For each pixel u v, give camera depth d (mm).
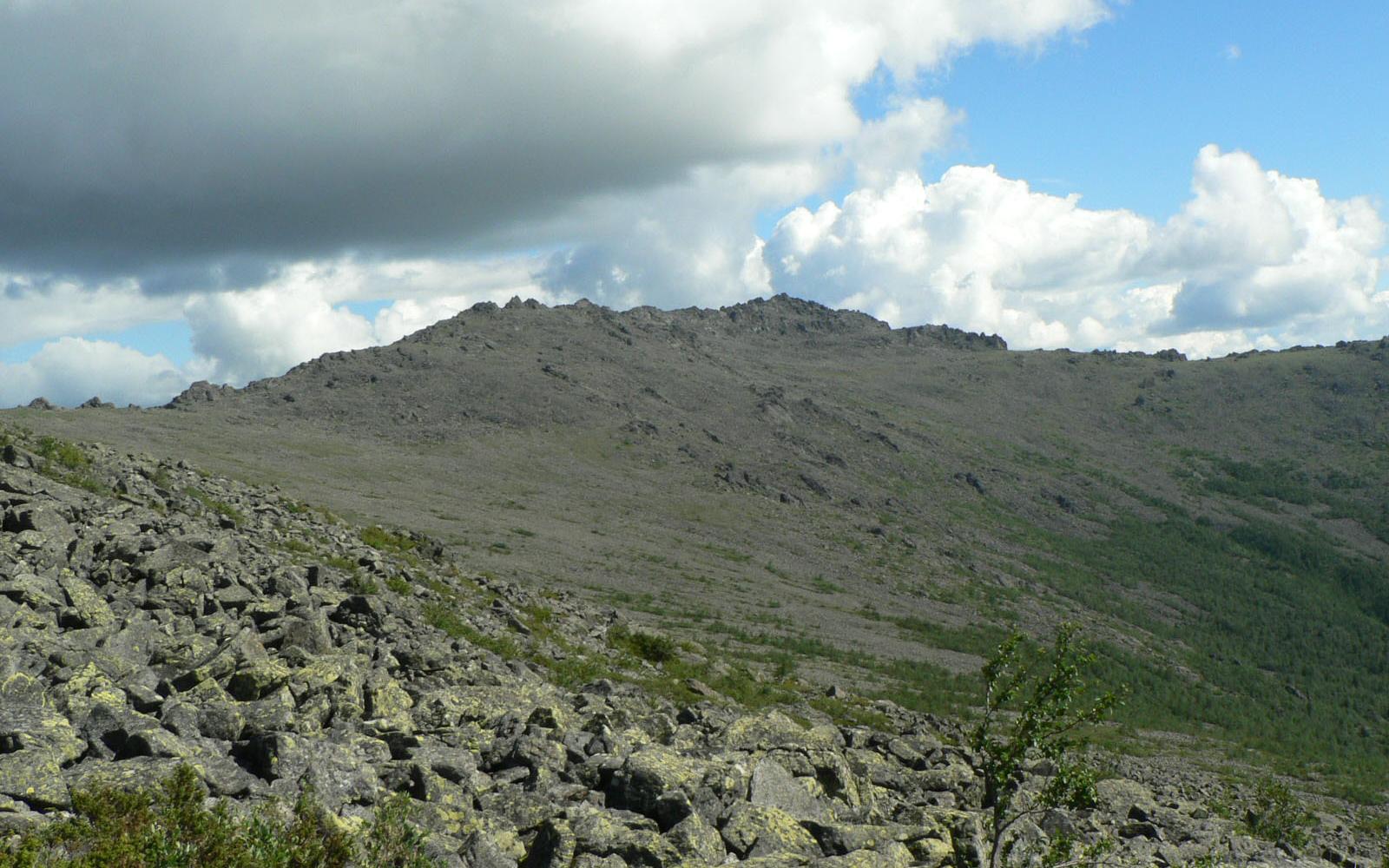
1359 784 60125
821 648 67312
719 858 10031
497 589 39844
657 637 36625
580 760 12531
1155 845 15898
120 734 9617
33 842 7117
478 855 9219
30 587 14344
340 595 22688
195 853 7500
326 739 11312
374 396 196000
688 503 148625
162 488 35094
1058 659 10891
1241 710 101688
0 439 32531
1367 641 175000
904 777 15695
